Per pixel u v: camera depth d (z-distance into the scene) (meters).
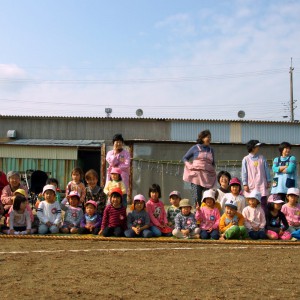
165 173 21.05
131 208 9.16
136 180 20.94
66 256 6.35
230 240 8.13
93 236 8.56
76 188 9.74
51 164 24.23
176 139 28.73
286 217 9.12
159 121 28.81
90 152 27.89
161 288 4.58
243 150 21.70
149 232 8.60
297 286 4.75
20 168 24.20
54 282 4.79
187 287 4.63
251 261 6.12
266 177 9.44
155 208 9.05
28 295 4.29
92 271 5.33
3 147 24.30
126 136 28.92
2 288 4.52
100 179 24.61
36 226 9.27
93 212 9.09
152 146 21.14
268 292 4.49
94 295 4.31
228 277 5.10
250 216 8.71
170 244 7.75
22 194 9.08
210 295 4.35
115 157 9.53
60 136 29.12
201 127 28.69
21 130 29.20
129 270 5.41
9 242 7.76
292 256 6.60
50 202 9.23
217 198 9.34
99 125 29.09
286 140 28.83
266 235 8.58
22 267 5.54
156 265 5.73
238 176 21.38
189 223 8.66
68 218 9.26
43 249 6.99
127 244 7.70
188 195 20.95
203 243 7.91
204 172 9.62
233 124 28.72
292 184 9.57
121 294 4.35
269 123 28.73
